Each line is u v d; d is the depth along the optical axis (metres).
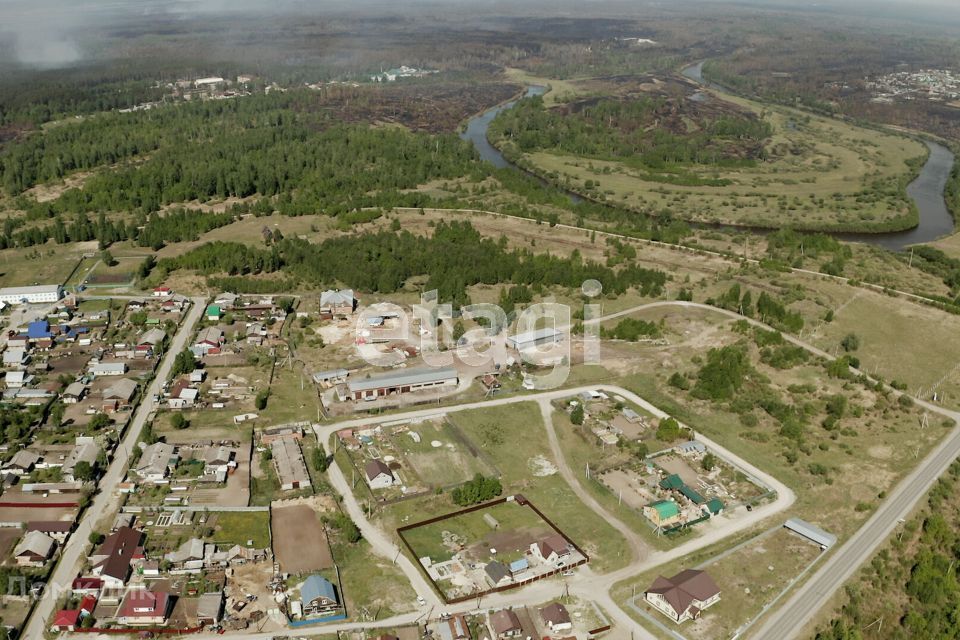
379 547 164.38
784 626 144.62
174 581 151.88
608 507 179.00
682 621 145.12
